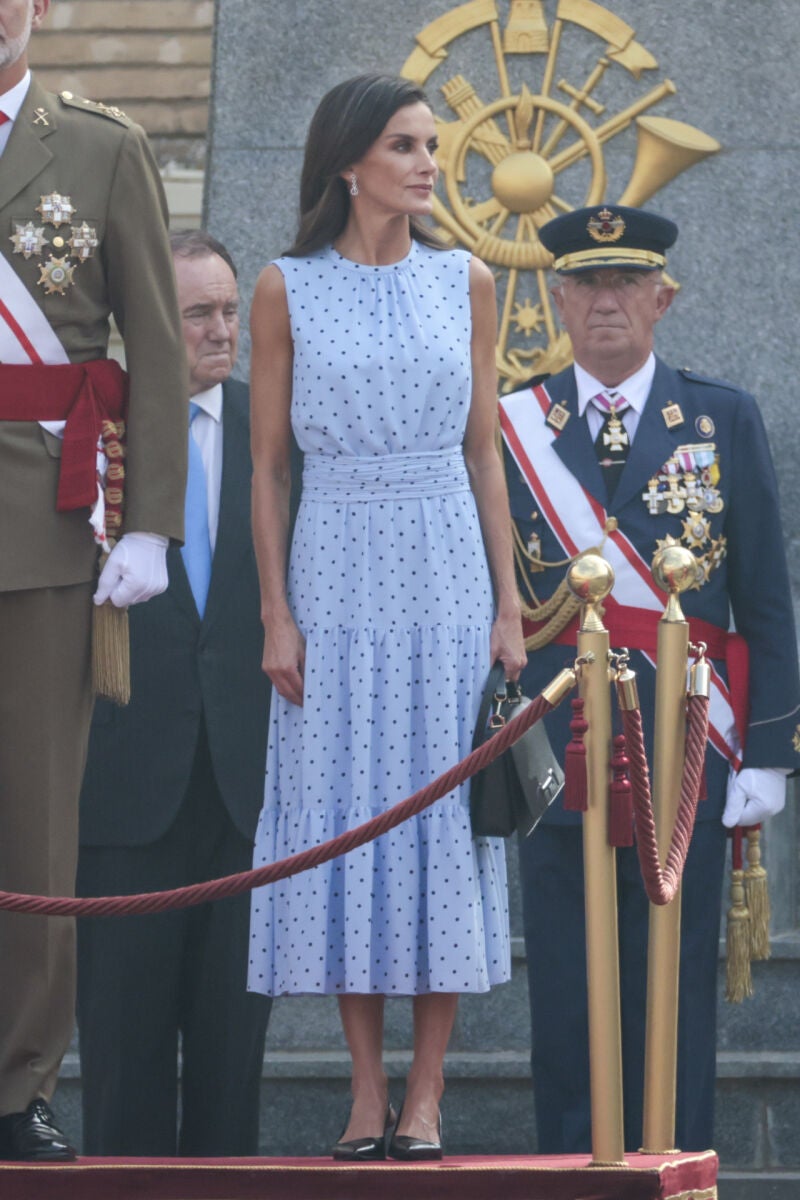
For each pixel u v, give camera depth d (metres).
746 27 27.80
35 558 17.06
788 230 27.64
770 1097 25.86
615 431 22.41
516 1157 17.45
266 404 18.47
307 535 18.14
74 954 17.39
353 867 17.52
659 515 22.17
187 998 21.16
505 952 17.97
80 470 17.16
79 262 17.31
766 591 22.34
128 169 17.55
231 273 21.84
